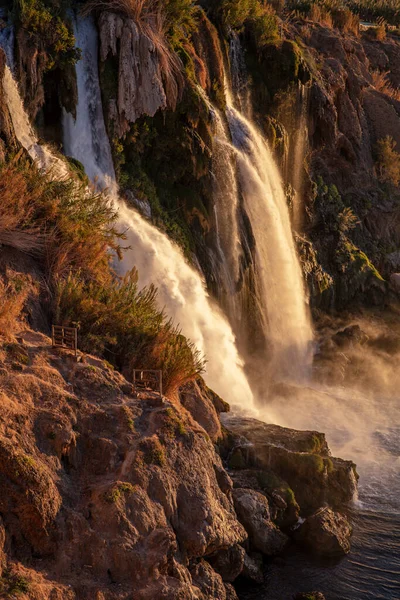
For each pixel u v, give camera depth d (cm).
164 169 2061
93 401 1048
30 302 1221
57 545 876
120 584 884
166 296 1722
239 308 2162
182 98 2034
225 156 2172
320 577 1159
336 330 2577
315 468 1334
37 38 1739
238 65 2564
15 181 1294
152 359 1225
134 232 1766
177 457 1023
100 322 1245
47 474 895
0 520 845
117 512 916
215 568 1072
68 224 1348
